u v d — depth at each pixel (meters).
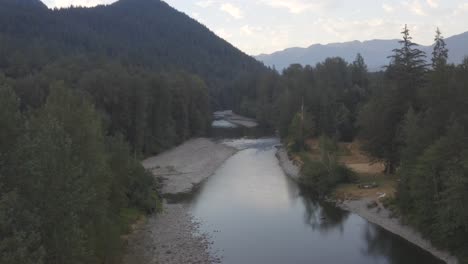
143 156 83.19
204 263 34.53
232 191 58.59
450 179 33.69
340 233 41.91
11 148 19.09
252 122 153.88
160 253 36.41
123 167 45.41
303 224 44.66
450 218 33.62
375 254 36.47
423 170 38.06
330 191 56.06
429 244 37.50
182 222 45.00
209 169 73.56
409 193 41.59
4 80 22.44
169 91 99.94
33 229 18.16
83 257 23.83
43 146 19.92
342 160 74.69
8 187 18.27
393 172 60.16
